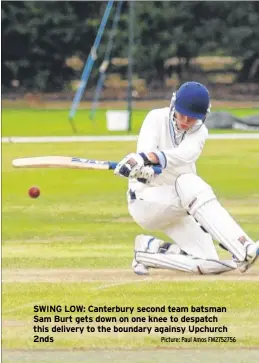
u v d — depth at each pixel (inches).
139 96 5743.1
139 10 5954.7
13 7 5885.8
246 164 2532.0
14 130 3826.3
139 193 1131.3
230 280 1136.2
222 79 6200.8
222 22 6067.9
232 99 5841.5
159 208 1119.6
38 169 2440.9
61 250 1355.8
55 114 4899.1
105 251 1343.5
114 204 1839.3
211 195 1104.8
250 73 6136.8
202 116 1096.2
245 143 3189.0
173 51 6003.9
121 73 6072.8
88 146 3051.2
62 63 6067.9
